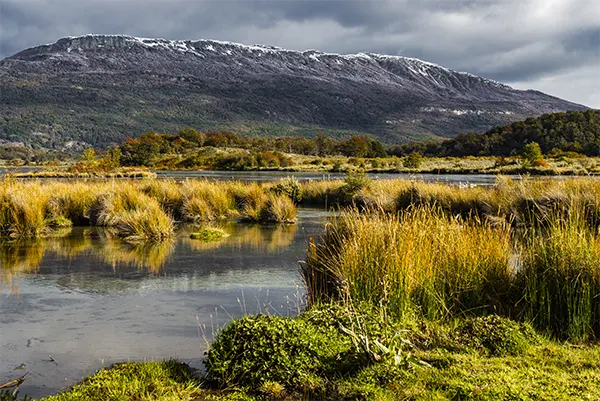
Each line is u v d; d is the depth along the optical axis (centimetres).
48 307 653
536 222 1189
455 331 484
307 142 13625
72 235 1257
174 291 730
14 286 760
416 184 1730
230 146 13788
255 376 419
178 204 1672
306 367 421
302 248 1077
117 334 555
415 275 572
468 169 5406
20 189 1402
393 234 600
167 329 569
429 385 365
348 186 2041
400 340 459
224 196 1745
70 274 835
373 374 387
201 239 1202
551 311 543
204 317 611
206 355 493
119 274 837
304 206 2050
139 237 1194
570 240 571
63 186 1695
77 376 450
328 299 610
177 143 12694
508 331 456
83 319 605
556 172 4288
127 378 428
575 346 466
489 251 615
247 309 640
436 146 12812
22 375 453
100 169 5197
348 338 463
